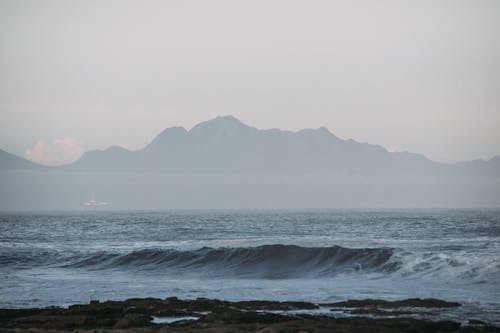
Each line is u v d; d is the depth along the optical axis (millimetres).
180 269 88125
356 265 81375
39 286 70875
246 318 47312
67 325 45750
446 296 59812
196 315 50375
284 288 67875
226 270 86438
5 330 43500
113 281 76375
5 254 101812
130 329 43750
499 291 62406
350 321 45688
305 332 41094
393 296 60562
